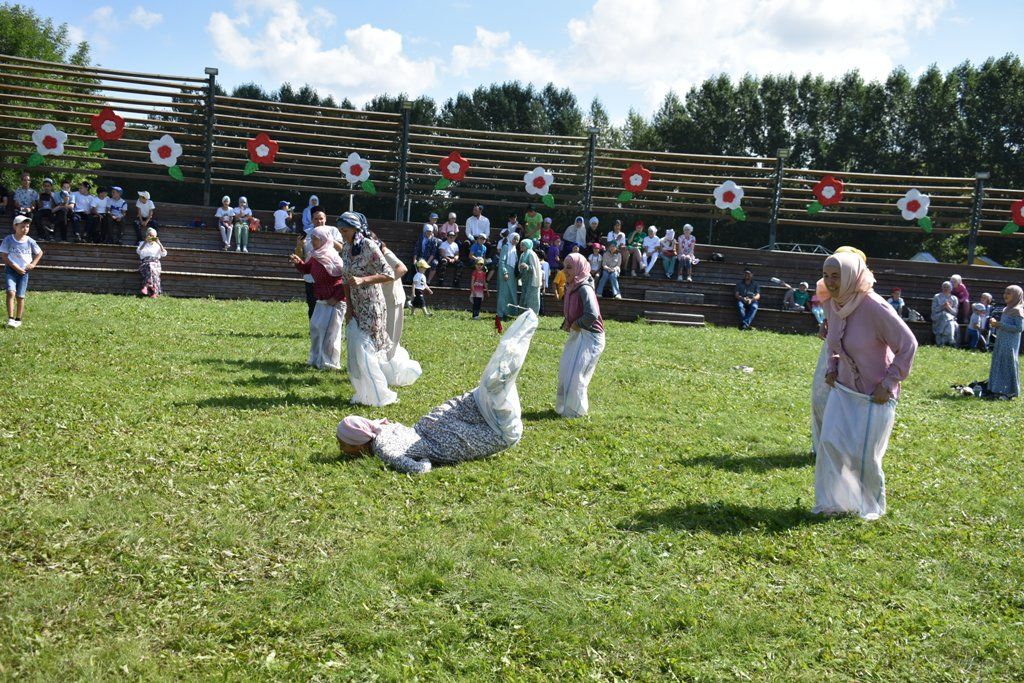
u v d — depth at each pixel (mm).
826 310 7707
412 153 29031
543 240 25375
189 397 9281
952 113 51250
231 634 4262
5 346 11617
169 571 4887
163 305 18562
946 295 23438
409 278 24375
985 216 32375
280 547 5336
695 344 18438
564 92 60219
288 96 58906
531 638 4359
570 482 7000
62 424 7805
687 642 4367
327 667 4004
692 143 54781
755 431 9570
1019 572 5516
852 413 6348
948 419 11445
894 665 4270
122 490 6180
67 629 4234
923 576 5363
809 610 4805
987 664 4324
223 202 25031
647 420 9820
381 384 9430
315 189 28656
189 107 27562
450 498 6414
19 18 50125
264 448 7465
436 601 4695
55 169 26812
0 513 5543
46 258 21531
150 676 3852
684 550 5625
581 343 9680
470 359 13367
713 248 27828
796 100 53625
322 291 11516
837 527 6191
